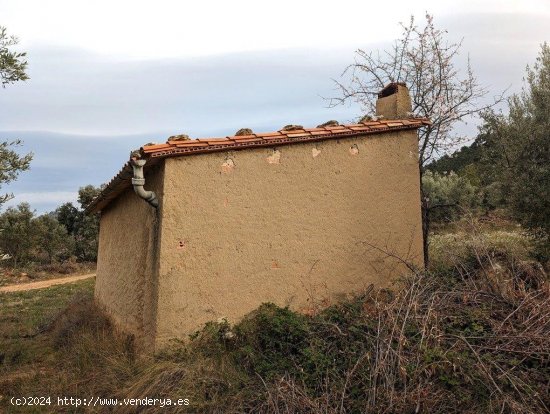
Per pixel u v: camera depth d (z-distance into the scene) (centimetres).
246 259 601
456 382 418
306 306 628
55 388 547
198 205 580
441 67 945
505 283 560
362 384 436
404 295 540
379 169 697
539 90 766
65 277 2336
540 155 743
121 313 729
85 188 3170
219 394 461
